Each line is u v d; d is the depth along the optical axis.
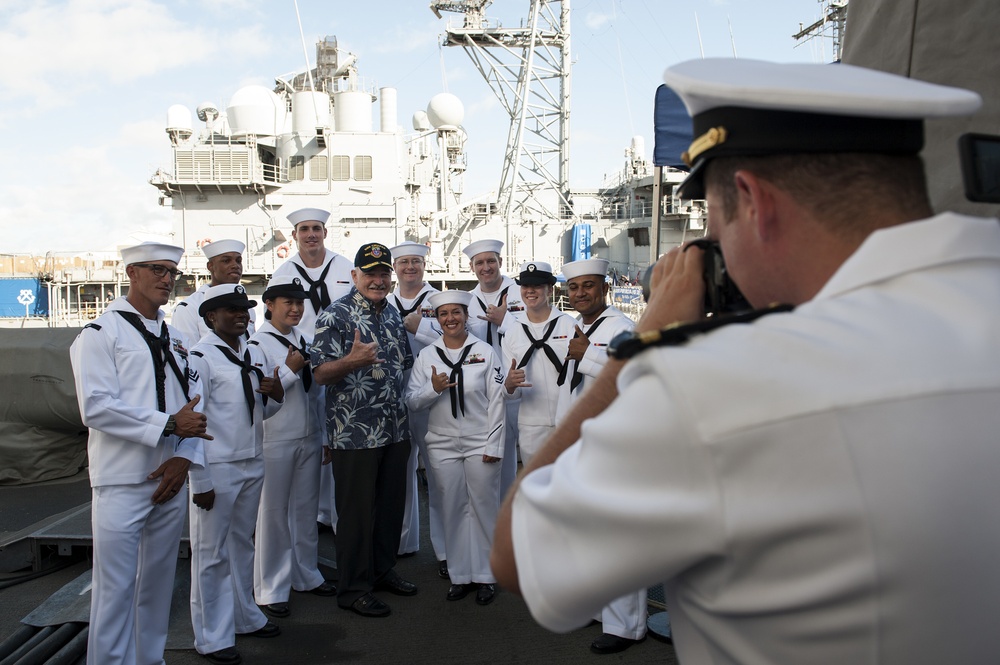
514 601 4.26
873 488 0.60
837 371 0.63
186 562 4.68
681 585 0.73
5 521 5.62
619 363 0.92
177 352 3.51
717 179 0.83
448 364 4.43
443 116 22.28
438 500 4.95
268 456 4.23
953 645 0.62
